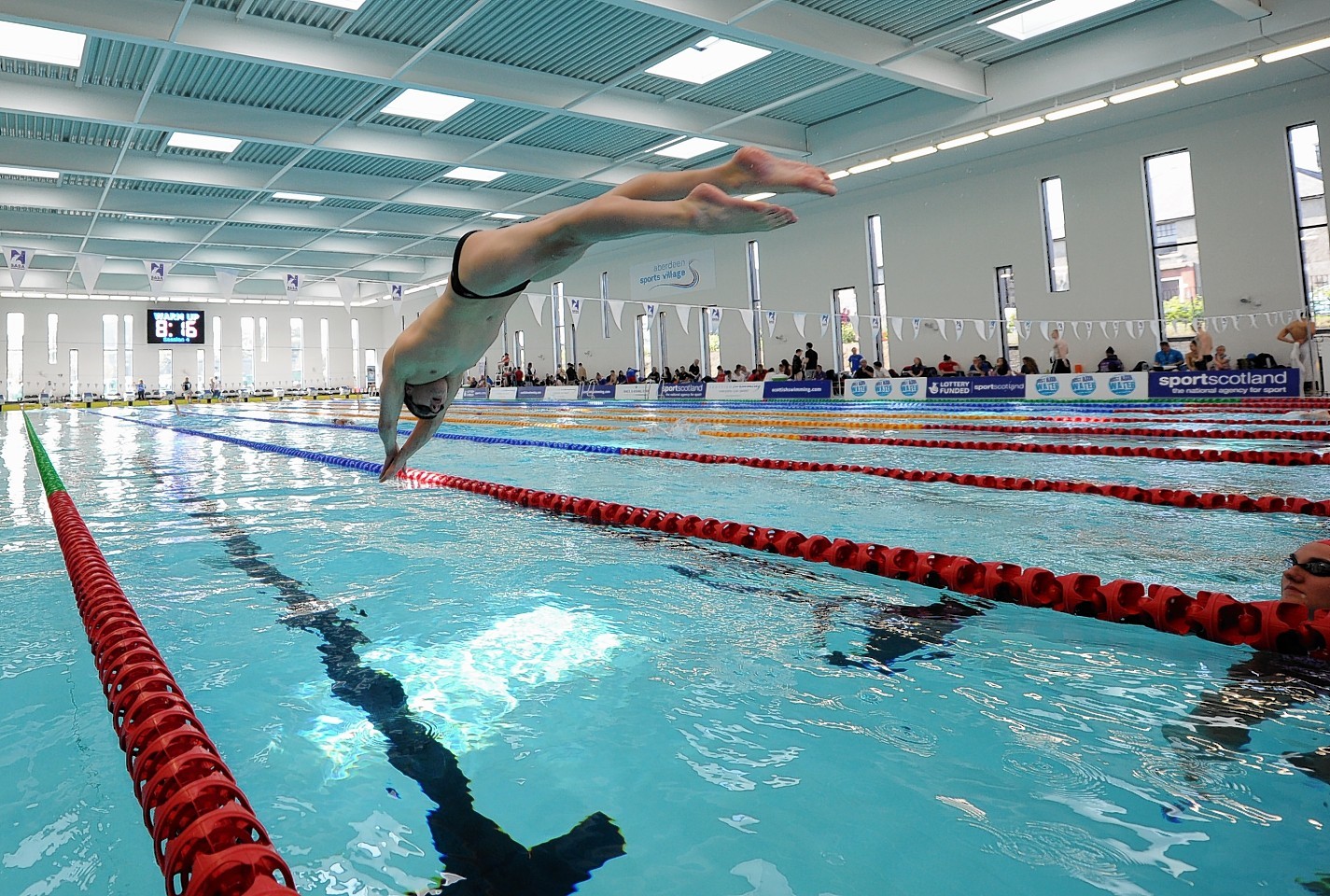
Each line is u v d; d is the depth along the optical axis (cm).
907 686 174
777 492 442
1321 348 1040
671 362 1988
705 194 185
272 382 2975
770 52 1052
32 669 197
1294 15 937
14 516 425
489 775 140
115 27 833
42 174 1366
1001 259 1406
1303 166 1106
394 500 447
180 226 1814
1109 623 215
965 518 356
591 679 182
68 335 2633
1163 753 140
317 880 111
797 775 137
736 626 218
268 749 153
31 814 131
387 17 920
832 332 1551
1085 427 775
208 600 254
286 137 1205
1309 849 110
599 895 106
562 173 1455
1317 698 162
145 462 695
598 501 411
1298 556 192
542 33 976
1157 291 1251
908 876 107
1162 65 1041
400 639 213
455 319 226
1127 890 102
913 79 1100
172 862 103
